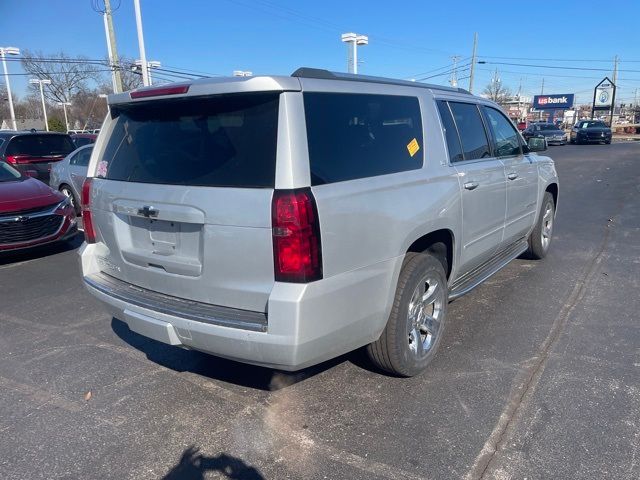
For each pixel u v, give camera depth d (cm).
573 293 529
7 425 329
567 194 1230
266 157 274
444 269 397
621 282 559
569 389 348
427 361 375
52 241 746
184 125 310
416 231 343
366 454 291
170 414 338
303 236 267
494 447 293
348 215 290
